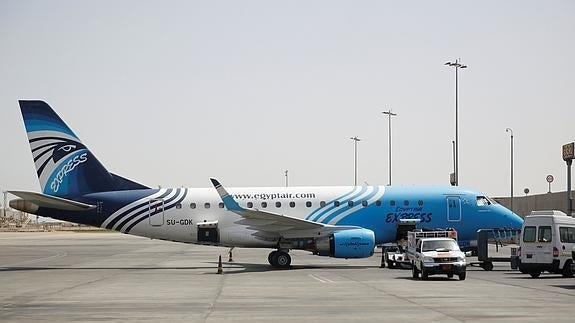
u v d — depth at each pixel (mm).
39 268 45500
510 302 24375
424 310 22188
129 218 45000
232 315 21250
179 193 45438
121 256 61781
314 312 21859
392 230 45000
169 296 27078
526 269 36500
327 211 44812
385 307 23047
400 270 42031
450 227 45094
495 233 45469
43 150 45156
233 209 41781
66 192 45125
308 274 38719
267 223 42688
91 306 23844
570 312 21562
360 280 34438
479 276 37312
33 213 44750
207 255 63531
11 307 23625
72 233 162625
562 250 35875
